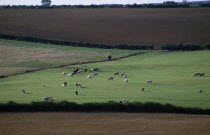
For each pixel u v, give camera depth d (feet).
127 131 506.48
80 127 522.88
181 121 547.49
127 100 631.97
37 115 577.43
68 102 605.31
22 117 566.77
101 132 502.38
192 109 588.09
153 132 501.56
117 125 531.09
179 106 594.65
